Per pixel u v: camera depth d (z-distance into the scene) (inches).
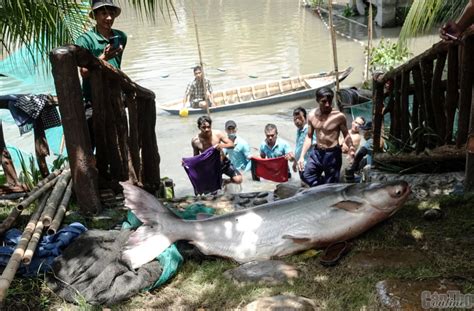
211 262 153.0
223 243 153.6
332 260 145.9
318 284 137.5
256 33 848.3
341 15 953.5
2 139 203.2
